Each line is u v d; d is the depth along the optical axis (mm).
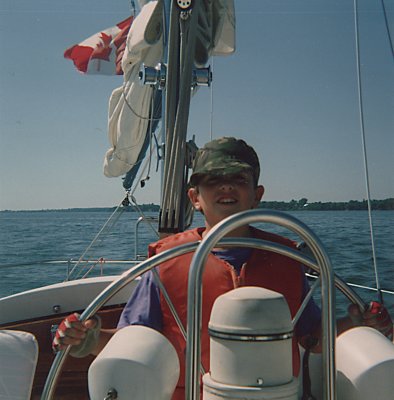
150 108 4438
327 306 1131
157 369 1191
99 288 2672
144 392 1162
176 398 1446
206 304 1435
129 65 4105
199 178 1465
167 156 2742
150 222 4625
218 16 3447
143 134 4633
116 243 22906
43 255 22047
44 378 2600
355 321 1458
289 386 1084
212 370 1121
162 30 3709
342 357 1275
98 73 6129
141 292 1520
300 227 1121
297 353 1504
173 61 2783
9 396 1573
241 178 1443
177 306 1461
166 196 2715
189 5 2672
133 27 3939
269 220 1122
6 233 37531
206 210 1476
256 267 1491
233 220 1108
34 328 2602
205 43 3189
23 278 13586
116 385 1165
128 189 4930
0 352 1592
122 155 4723
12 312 2582
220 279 1452
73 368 2572
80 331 1328
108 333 1471
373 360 1202
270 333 1079
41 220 62500
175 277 1475
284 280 1504
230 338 1082
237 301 1100
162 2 3477
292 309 1502
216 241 1104
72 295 2652
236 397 1064
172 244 1540
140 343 1238
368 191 2680
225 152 1471
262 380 1071
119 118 4605
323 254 1131
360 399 1192
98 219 64875
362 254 12078
